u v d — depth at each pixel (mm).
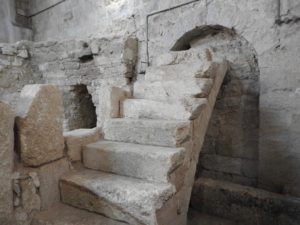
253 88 2877
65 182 1825
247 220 2729
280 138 2580
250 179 2957
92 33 4867
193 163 2246
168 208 1868
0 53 4324
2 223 1530
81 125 4777
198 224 2805
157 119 2223
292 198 2492
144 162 1743
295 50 2414
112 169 1902
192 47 3434
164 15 3396
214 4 2906
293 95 2467
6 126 1512
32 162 1688
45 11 6074
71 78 4348
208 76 2381
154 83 2504
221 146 3172
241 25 2725
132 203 1520
